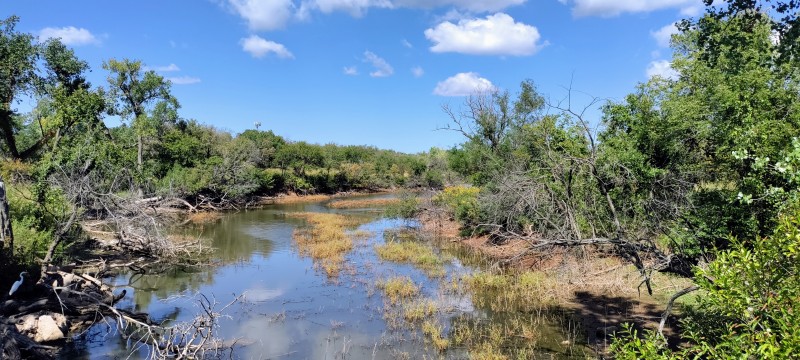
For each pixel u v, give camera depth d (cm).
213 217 3541
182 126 4712
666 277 1455
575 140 1266
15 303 1132
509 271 1716
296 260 2008
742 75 952
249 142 5431
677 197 880
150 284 1634
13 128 3738
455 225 2739
